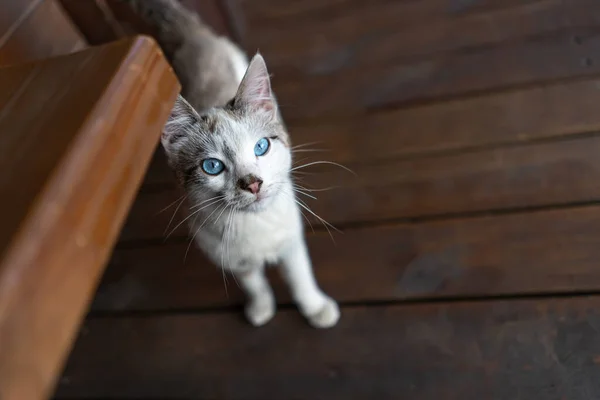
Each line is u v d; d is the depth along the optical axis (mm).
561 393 451
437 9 748
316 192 615
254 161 436
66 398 547
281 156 454
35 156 281
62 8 635
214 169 439
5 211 257
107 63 318
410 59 706
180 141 447
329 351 518
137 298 593
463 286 521
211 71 568
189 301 580
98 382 550
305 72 734
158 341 562
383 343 510
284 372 517
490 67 663
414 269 543
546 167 567
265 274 579
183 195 477
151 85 325
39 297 232
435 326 507
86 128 285
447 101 650
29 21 583
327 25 782
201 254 601
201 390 524
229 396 515
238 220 445
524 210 548
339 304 542
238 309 564
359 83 700
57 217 252
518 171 573
